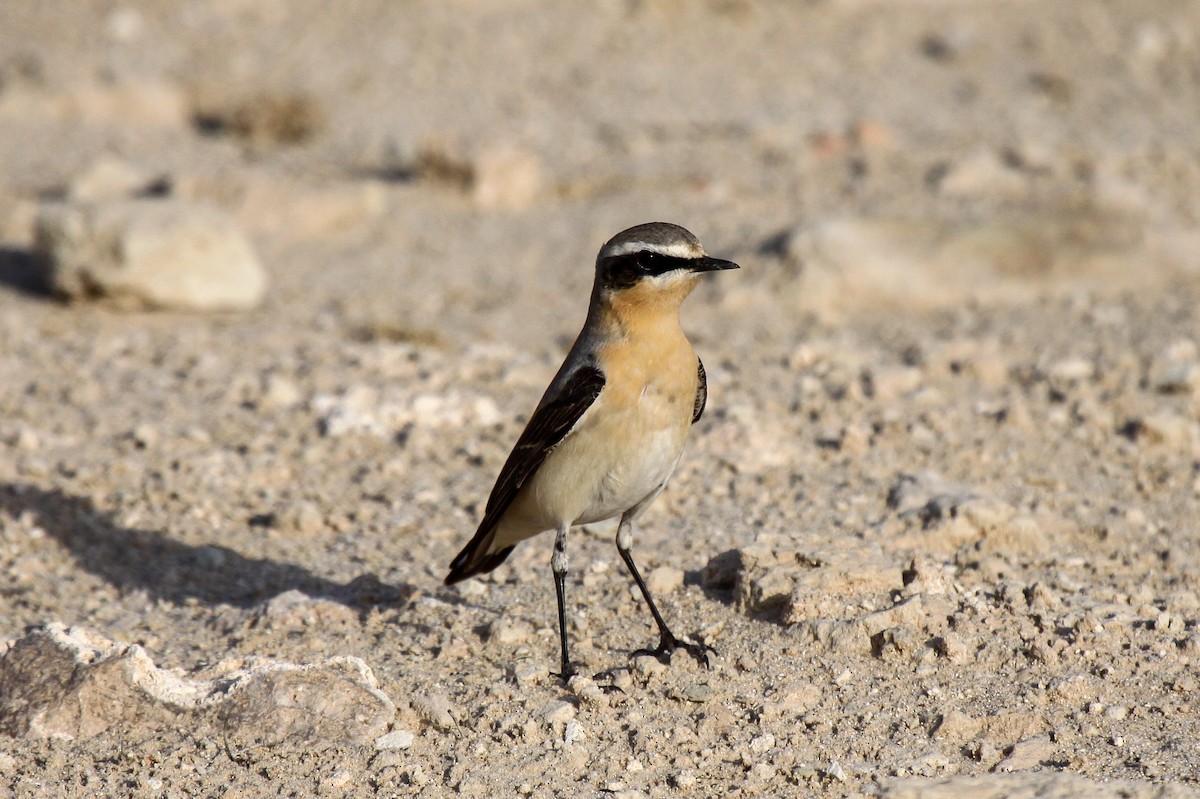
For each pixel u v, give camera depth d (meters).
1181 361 15.09
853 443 13.16
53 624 9.30
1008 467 12.80
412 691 8.88
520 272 20.19
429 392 15.17
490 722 8.47
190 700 8.60
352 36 34.38
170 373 15.92
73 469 12.97
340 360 16.38
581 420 8.85
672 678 8.95
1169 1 36.00
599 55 33.06
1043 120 27.56
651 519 11.93
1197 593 10.00
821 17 35.66
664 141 26.91
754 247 20.00
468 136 26.78
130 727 8.52
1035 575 10.34
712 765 7.96
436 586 10.83
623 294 8.84
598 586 10.53
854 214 20.78
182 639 9.98
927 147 25.56
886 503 11.89
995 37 33.91
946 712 8.29
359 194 22.58
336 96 30.28
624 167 25.03
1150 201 20.22
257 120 27.72
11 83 30.27
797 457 13.13
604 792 7.71
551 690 8.89
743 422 13.70
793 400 14.73
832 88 30.56
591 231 21.80
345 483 13.03
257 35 34.34
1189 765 7.62
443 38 34.28
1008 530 10.86
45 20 35.00
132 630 10.11
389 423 14.34
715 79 31.34
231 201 22.33
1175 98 28.83
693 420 9.95
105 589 10.95
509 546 10.03
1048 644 8.99
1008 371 15.33
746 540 11.22
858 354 16.06
